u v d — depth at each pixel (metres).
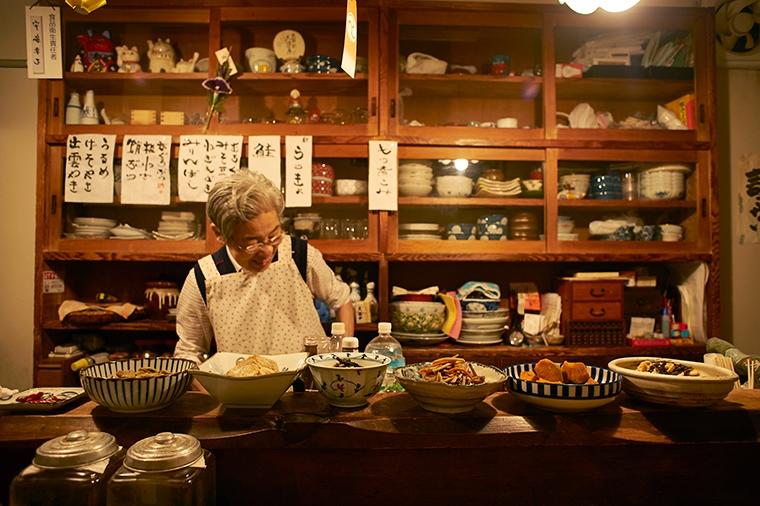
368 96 2.32
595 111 2.69
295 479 0.97
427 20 2.36
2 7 2.63
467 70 2.49
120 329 2.29
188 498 0.71
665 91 2.58
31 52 2.26
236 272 1.58
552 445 0.91
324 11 2.34
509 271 2.69
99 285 2.60
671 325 2.46
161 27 2.45
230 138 2.25
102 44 2.37
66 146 2.26
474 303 2.36
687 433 0.93
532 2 2.67
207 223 2.29
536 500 0.99
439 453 0.98
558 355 2.31
